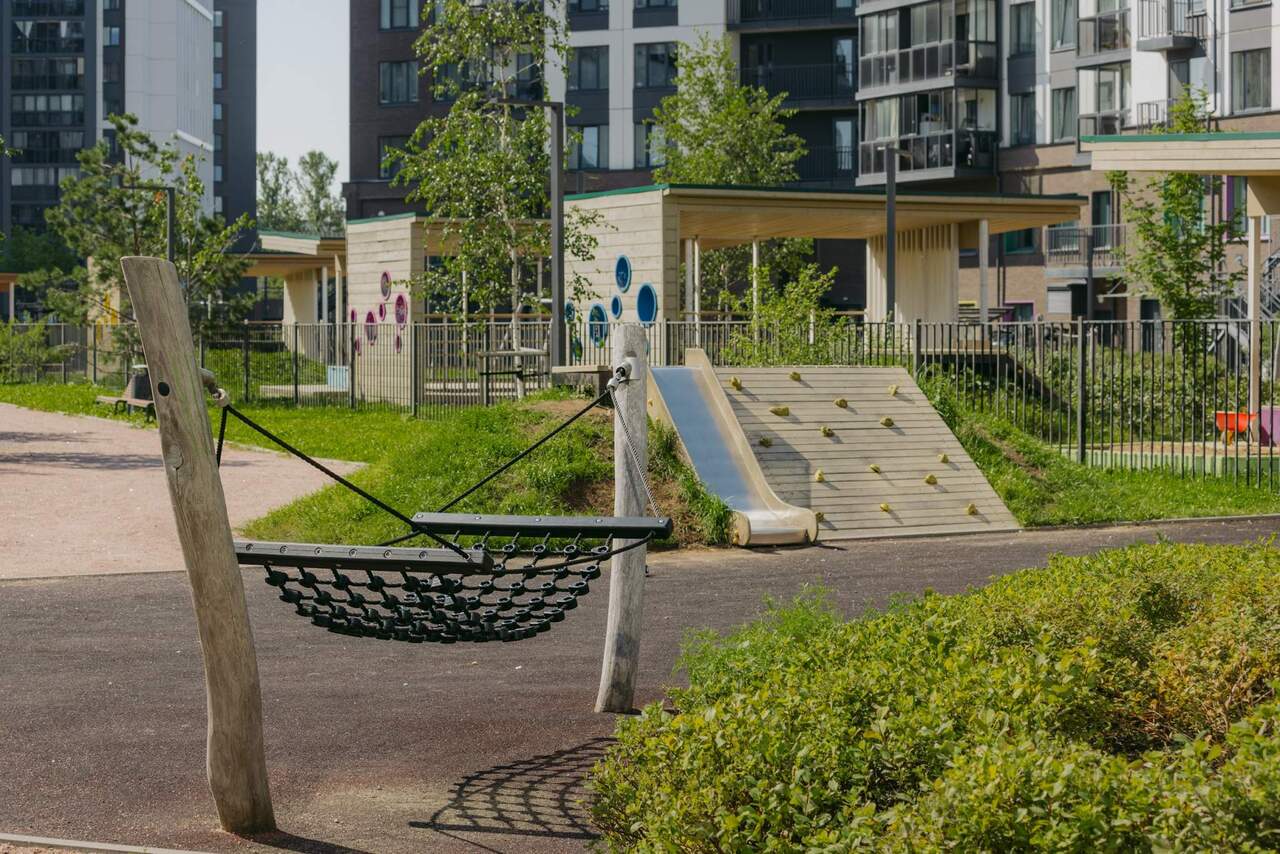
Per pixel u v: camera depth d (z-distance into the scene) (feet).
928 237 114.01
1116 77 172.76
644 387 29.48
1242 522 55.98
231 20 409.90
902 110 190.39
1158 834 12.16
